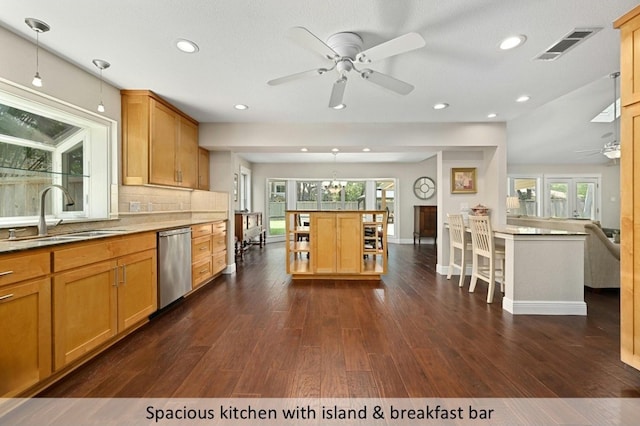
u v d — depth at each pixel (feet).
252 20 6.25
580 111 17.25
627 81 5.77
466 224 15.01
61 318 5.89
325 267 13.87
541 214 25.96
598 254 12.05
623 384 5.79
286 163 27.35
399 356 6.87
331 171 27.43
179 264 10.41
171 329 8.39
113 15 6.08
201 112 12.37
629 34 5.71
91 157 9.64
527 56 7.77
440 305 10.43
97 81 9.12
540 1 5.66
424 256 20.51
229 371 6.23
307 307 10.21
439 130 13.79
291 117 13.01
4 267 4.88
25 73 7.04
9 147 7.38
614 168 25.62
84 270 6.45
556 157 24.38
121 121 10.12
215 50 7.47
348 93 10.28
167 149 11.22
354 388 5.66
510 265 9.84
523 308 9.64
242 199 25.49
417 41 5.61
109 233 7.66
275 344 7.46
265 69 8.52
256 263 18.02
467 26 6.45
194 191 14.90
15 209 7.52
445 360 6.69
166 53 7.63
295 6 5.80
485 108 11.86
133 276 8.07
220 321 8.97
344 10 5.91
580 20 6.25
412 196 27.25
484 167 14.96
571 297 9.65
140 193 11.15
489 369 6.33
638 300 5.75
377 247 15.20
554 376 6.07
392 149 14.69
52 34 6.79
